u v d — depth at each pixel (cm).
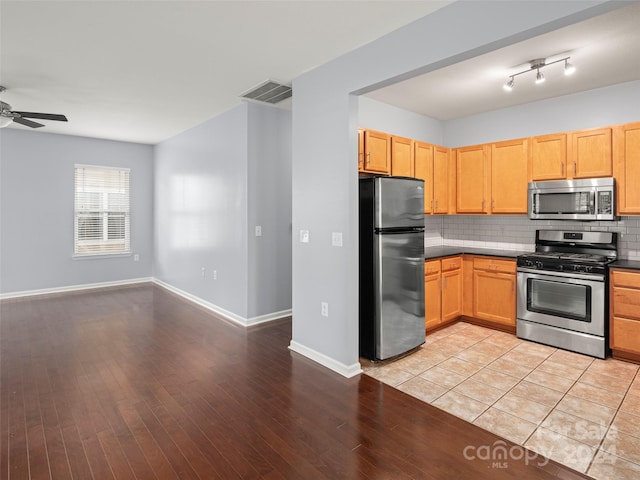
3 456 198
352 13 232
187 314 477
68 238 597
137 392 270
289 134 465
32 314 468
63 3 222
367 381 288
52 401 256
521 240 434
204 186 511
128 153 650
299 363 323
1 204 541
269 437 216
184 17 239
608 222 370
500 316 398
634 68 318
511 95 390
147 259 679
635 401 253
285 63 310
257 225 437
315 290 326
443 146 490
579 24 244
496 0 198
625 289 313
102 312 482
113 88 373
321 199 316
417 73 249
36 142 564
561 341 350
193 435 218
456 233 499
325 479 182
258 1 220
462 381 286
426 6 223
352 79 285
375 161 361
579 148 359
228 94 394
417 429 223
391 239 321
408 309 338
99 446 207
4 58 302
